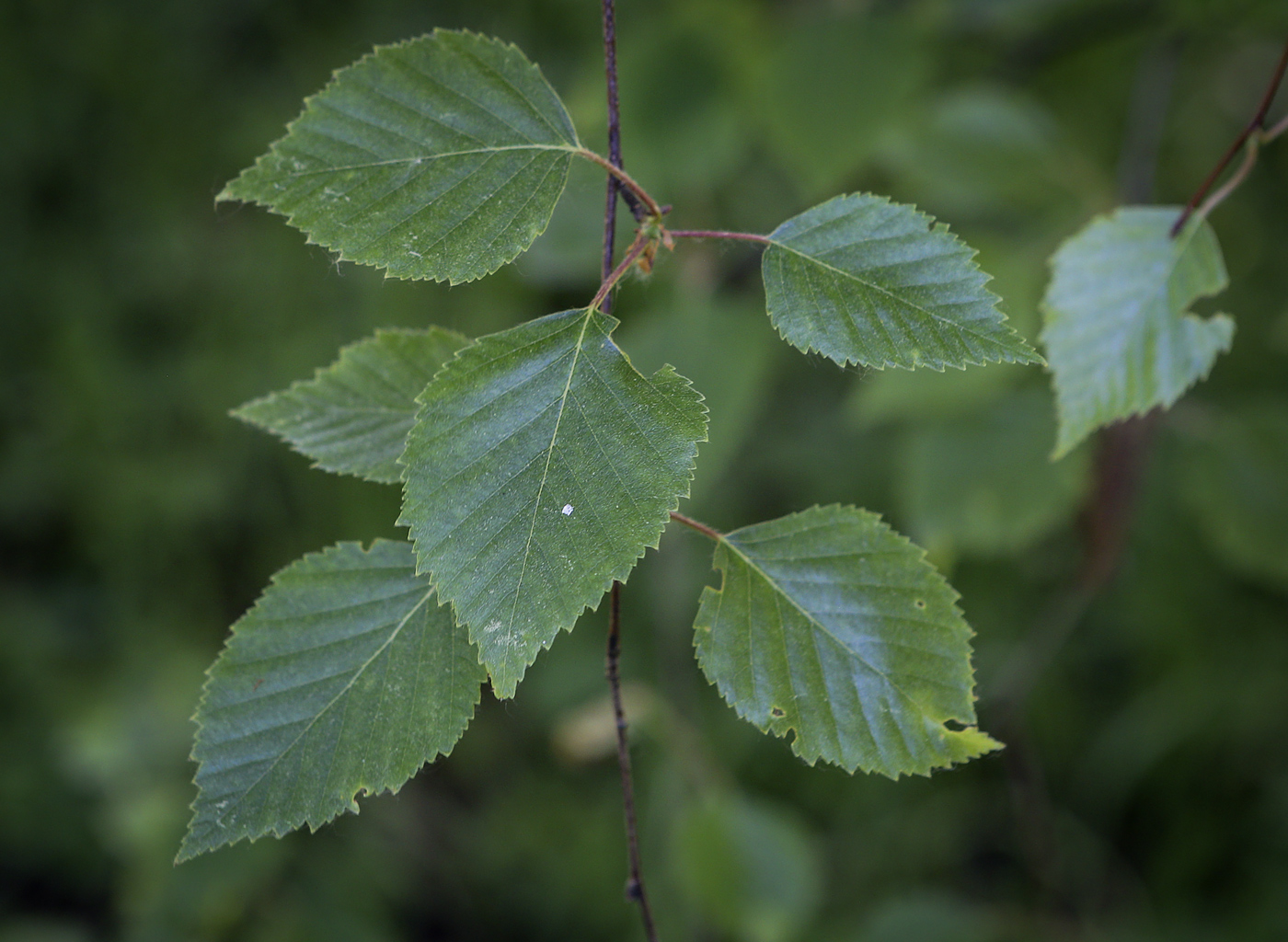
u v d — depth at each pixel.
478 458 0.39
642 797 1.03
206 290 1.10
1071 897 0.96
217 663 0.41
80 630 1.11
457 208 0.40
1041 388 0.71
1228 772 0.98
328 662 0.41
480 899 1.08
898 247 0.40
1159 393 0.47
